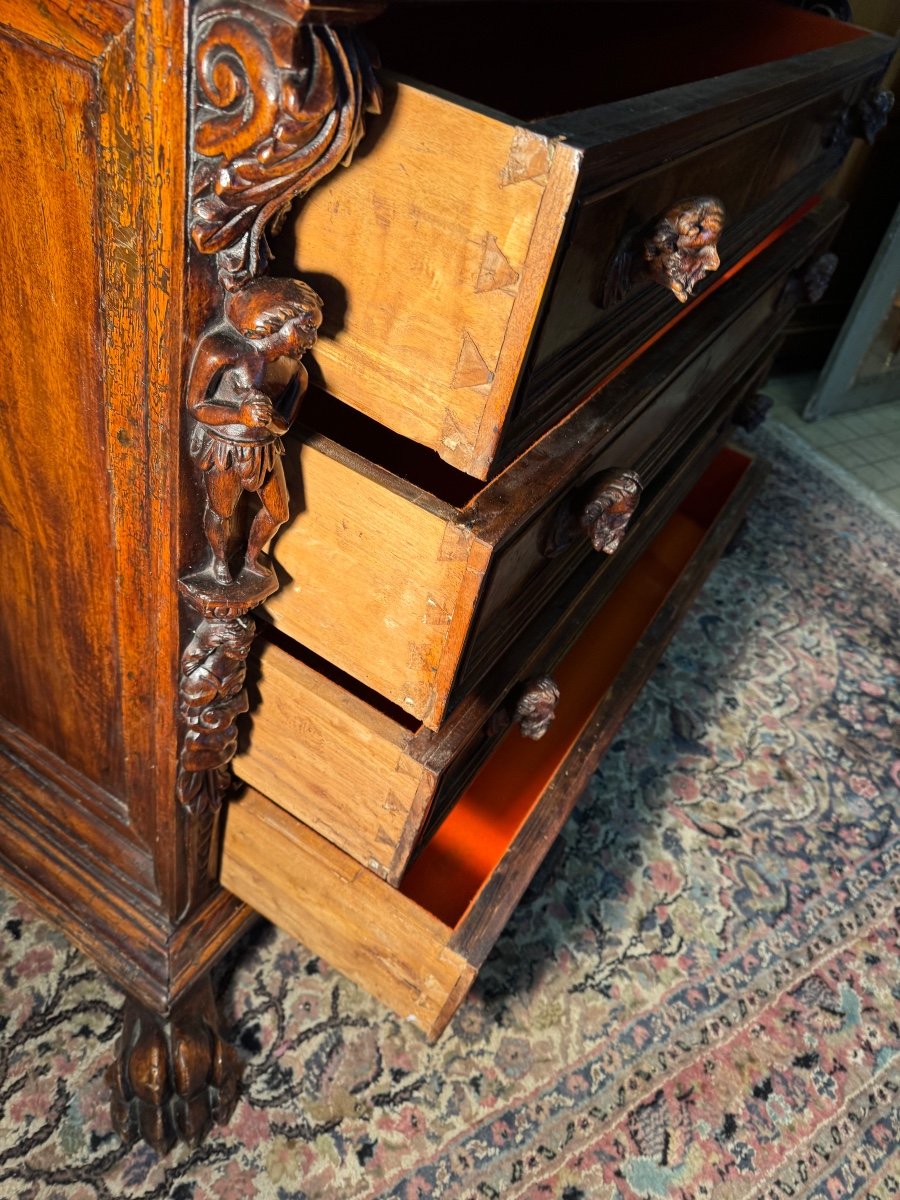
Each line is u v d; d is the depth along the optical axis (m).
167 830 0.77
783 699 1.42
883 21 1.80
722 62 0.81
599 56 0.74
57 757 0.86
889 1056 1.03
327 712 0.67
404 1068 0.92
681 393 0.89
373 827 0.73
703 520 1.57
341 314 0.51
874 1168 0.94
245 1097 0.88
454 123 0.41
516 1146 0.89
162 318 0.48
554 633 0.85
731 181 0.72
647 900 1.12
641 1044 0.99
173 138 0.42
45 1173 0.80
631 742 1.30
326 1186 0.83
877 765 1.36
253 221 0.45
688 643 1.47
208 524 0.57
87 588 0.66
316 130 0.40
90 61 0.42
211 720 0.66
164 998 0.82
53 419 0.58
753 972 1.08
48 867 0.89
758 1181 0.91
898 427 2.20
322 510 0.58
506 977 1.01
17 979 0.92
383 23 0.63
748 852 1.20
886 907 1.18
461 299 0.46
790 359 2.29
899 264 1.89
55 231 0.49
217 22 0.38
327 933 0.84
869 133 1.05
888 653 1.55
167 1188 0.81
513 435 0.53
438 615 0.58
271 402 0.49
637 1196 0.87
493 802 1.00
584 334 0.57
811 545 1.74
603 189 0.45
